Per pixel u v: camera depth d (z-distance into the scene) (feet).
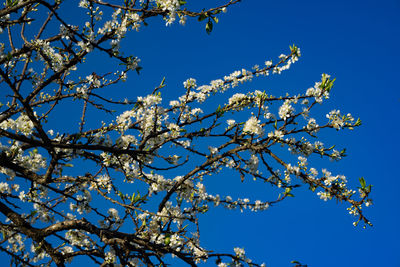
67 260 16.76
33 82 14.35
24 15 14.40
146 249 14.32
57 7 13.96
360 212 14.80
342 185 15.60
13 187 16.42
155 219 16.93
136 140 14.88
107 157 15.31
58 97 15.31
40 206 15.44
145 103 14.55
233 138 16.52
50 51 14.16
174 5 12.77
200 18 13.14
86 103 14.96
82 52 13.69
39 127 12.57
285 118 15.56
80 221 15.12
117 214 16.47
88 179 14.60
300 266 12.29
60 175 15.47
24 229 15.46
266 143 15.61
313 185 16.02
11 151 13.99
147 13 13.15
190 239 15.15
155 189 17.12
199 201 18.40
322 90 15.89
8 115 13.96
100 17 13.17
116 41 13.15
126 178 16.43
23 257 16.46
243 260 14.90
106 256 14.83
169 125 15.33
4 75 11.63
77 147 13.24
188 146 16.21
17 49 14.25
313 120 16.07
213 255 14.15
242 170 16.51
